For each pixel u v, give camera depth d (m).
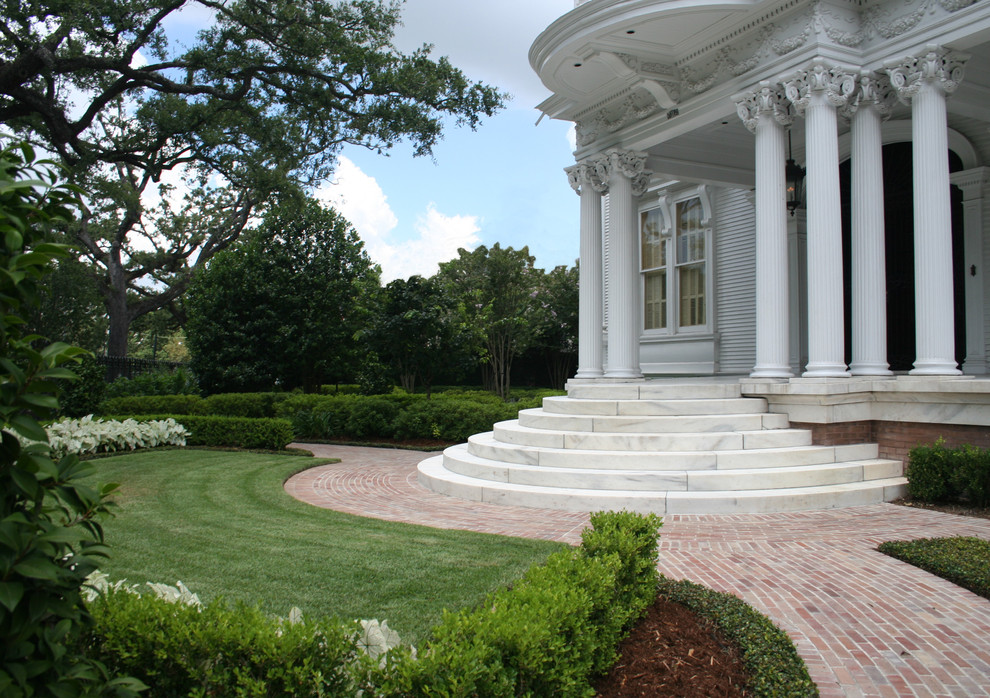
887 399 9.69
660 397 10.87
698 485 8.58
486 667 2.75
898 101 10.02
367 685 2.70
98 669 2.39
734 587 5.52
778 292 10.16
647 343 17.89
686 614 4.61
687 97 11.48
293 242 26.44
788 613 4.96
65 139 18.19
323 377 29.25
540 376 34.62
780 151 10.24
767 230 10.20
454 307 19.89
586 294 13.46
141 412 20.52
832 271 9.58
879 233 9.91
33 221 2.41
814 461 9.23
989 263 11.87
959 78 9.37
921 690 3.83
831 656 4.26
